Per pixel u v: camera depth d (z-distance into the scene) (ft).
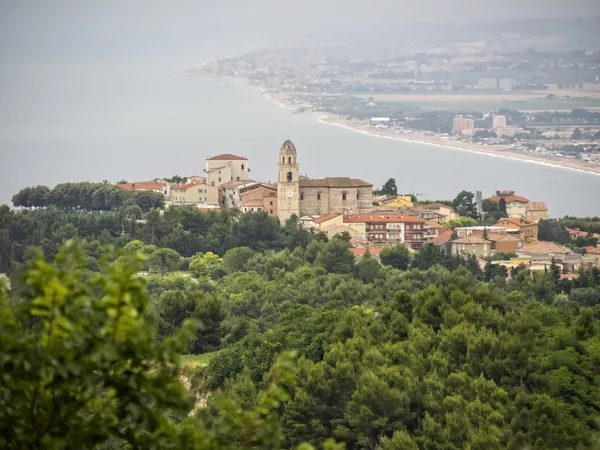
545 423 581.53
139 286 202.80
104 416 208.54
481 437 558.15
